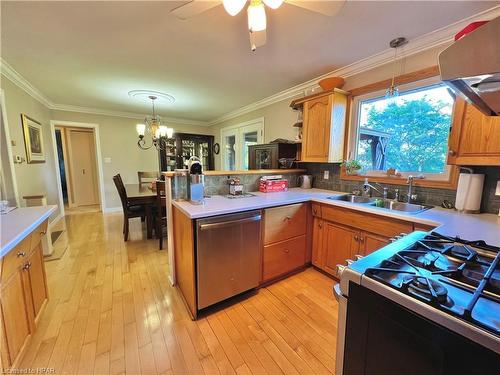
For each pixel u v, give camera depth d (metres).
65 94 3.64
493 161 1.39
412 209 2.00
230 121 5.15
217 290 1.75
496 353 0.49
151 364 1.32
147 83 3.10
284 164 3.03
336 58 2.31
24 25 1.74
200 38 1.94
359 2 1.46
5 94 2.59
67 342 1.45
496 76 0.62
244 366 1.32
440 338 0.57
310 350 1.43
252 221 1.87
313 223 2.37
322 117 2.51
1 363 1.11
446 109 1.89
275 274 2.15
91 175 5.96
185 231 1.74
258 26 1.24
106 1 1.48
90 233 3.59
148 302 1.87
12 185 2.62
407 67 2.09
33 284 1.50
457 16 1.61
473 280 0.72
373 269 0.75
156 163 5.57
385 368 0.69
